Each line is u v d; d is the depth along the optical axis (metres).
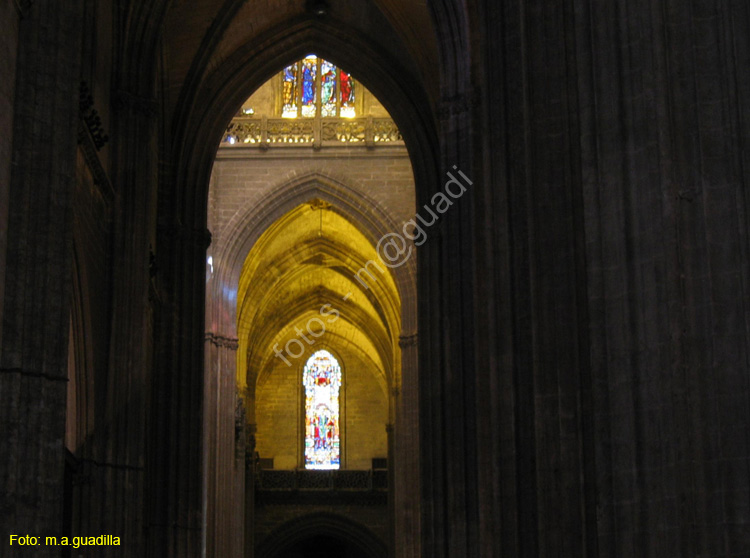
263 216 45.00
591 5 14.52
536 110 16.84
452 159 28.75
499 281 18.77
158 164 32.31
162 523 30.67
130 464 24.50
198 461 31.56
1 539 17.20
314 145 45.31
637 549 13.22
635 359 13.59
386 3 33.09
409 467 44.84
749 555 12.38
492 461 19.05
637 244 13.78
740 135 13.25
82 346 23.23
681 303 13.22
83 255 22.64
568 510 15.50
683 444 12.98
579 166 16.41
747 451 12.61
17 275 18.20
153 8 26.64
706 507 12.67
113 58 26.22
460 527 28.33
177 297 32.16
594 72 14.38
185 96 32.78
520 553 17.61
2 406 17.67
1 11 17.72
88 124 22.16
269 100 45.88
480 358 25.80
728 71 13.39
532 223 16.66
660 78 13.73
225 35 33.09
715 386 12.88
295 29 35.19
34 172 18.67
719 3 13.55
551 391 16.09
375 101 45.94
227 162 45.34
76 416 23.36
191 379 31.98
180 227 32.59
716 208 13.23
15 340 17.95
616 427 13.59
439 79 31.25
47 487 17.91
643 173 13.85
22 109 18.73
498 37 19.34
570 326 16.08
